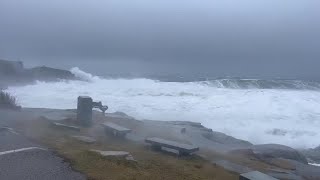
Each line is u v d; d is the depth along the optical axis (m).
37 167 7.18
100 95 28.48
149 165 8.20
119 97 27.55
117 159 8.14
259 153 11.77
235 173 8.80
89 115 13.30
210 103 25.05
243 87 37.56
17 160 7.59
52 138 10.45
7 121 12.80
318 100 26.89
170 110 22.11
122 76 53.19
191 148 9.55
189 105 24.09
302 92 31.81
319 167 11.13
